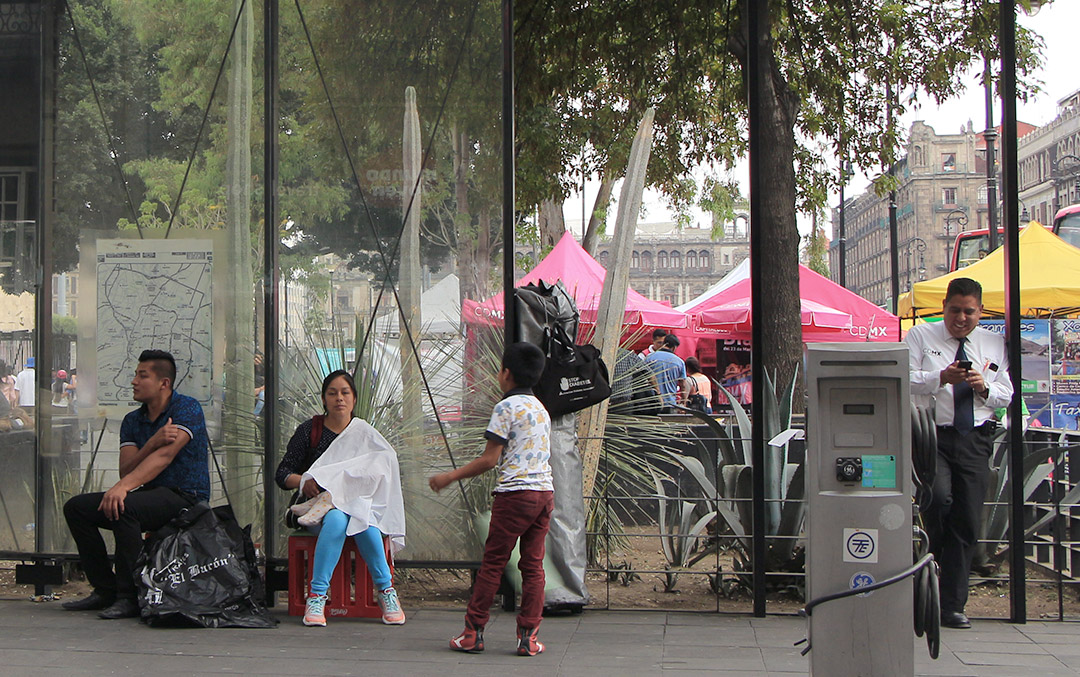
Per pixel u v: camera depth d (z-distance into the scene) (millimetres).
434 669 5047
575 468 6363
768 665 5133
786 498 6617
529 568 5336
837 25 13641
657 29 12930
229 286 6852
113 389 6855
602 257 46750
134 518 6055
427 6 6645
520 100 12961
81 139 6953
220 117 6914
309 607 5941
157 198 6926
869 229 110625
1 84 6992
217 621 5859
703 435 9000
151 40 6969
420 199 6652
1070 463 7328
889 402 4012
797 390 10164
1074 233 18297
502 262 6465
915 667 5086
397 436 6613
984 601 6711
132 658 5227
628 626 5965
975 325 5836
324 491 5980
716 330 17969
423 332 6633
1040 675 4949
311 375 6727
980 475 5801
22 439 6895
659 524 6871
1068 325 13992
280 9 6824
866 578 4000
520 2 12453
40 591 6656
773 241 10469
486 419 6535
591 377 6246
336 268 6746
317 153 6770
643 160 7367
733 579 6773
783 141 10641
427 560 6477
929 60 13953
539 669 5059
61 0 6969
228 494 6777
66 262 6938
